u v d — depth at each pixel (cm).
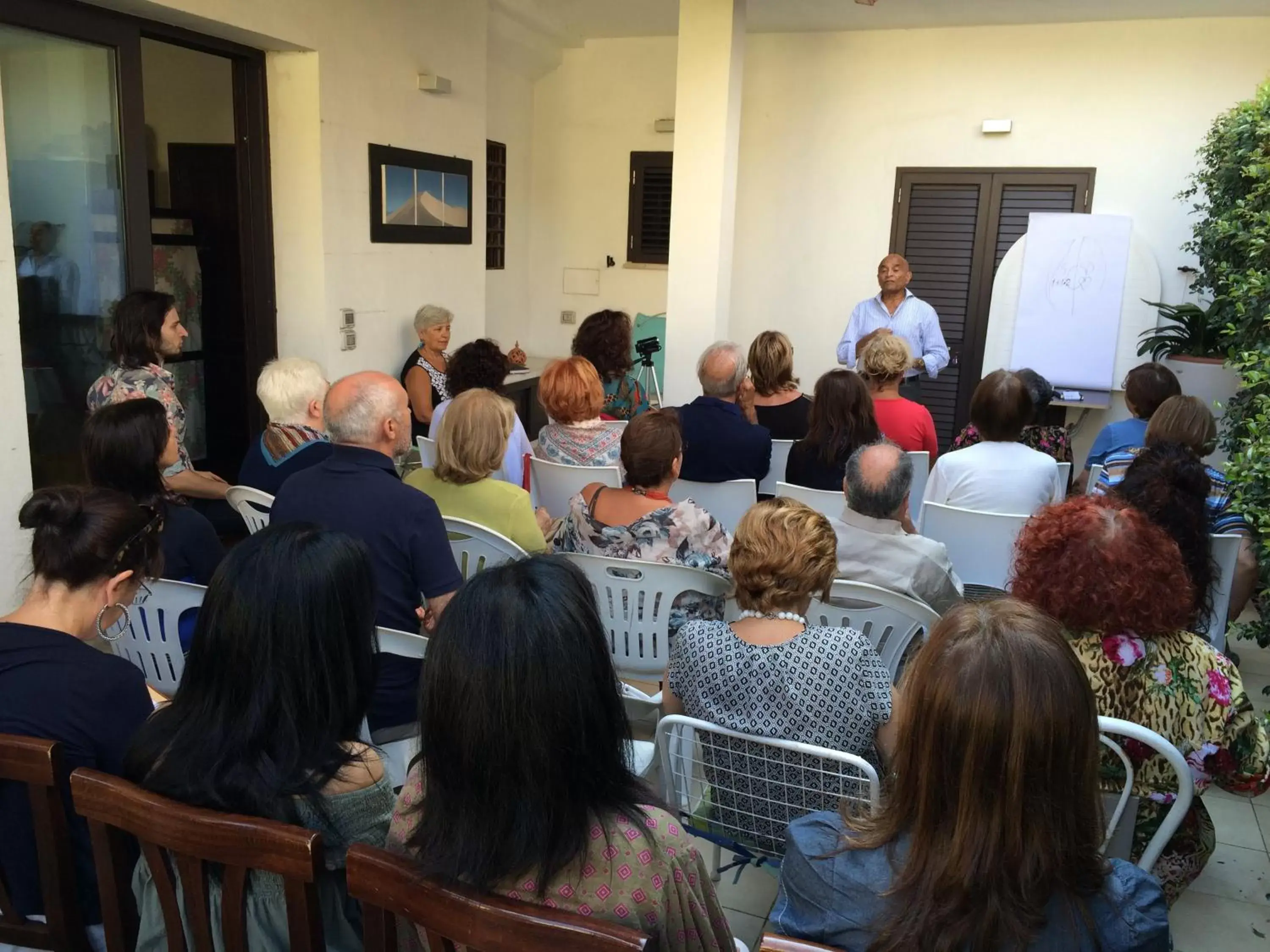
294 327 480
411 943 110
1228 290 478
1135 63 582
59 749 124
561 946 91
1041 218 605
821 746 158
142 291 328
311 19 440
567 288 743
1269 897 226
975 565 278
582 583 103
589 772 100
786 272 679
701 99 514
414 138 532
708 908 109
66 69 355
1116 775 163
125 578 147
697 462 315
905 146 638
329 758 123
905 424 349
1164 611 158
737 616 217
